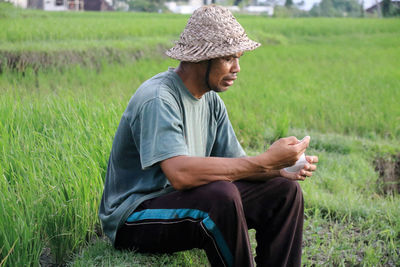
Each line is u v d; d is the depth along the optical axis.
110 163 2.26
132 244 2.21
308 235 3.03
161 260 2.27
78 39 12.29
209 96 2.29
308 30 20.27
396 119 6.11
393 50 14.05
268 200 2.16
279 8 39.50
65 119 3.87
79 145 3.17
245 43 2.01
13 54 8.94
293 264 2.19
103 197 2.30
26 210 2.28
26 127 3.79
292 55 12.57
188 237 2.04
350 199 3.63
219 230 1.92
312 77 8.84
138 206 2.12
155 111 1.99
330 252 2.78
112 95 6.12
